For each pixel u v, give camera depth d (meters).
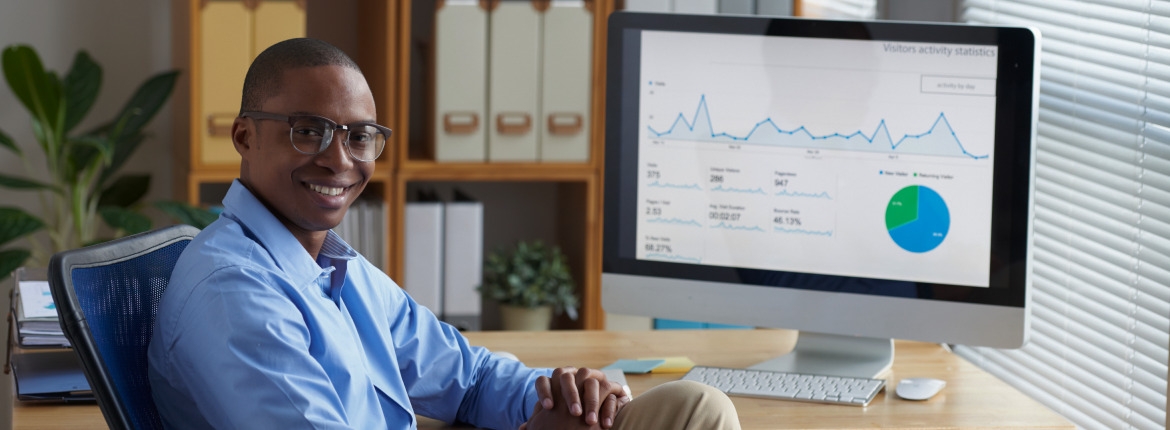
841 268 1.66
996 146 1.58
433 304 2.80
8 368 1.59
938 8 2.54
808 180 1.66
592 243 2.84
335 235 1.30
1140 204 1.89
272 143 1.18
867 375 1.63
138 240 1.28
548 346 1.80
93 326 1.14
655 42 1.70
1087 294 2.05
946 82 1.59
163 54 2.99
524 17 2.70
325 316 1.18
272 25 2.58
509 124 2.73
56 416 1.36
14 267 2.59
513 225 3.23
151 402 1.19
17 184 2.61
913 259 1.63
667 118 1.71
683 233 1.72
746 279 1.70
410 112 3.05
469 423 1.49
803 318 1.68
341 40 3.06
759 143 1.67
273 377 1.07
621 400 1.35
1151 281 1.86
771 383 1.56
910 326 1.64
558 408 1.33
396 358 1.37
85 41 2.92
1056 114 2.16
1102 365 2.00
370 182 2.84
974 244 1.60
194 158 2.57
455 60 2.69
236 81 2.58
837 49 1.63
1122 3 1.94
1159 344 1.83
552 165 2.77
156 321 1.16
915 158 1.61
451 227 2.80
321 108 1.17
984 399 1.53
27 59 2.48
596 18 2.74
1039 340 2.22
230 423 1.08
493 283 2.90
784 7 2.72
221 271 1.11
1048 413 1.46
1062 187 2.15
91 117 2.94
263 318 1.08
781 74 1.65
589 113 2.77
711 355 1.76
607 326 2.84
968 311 1.61
